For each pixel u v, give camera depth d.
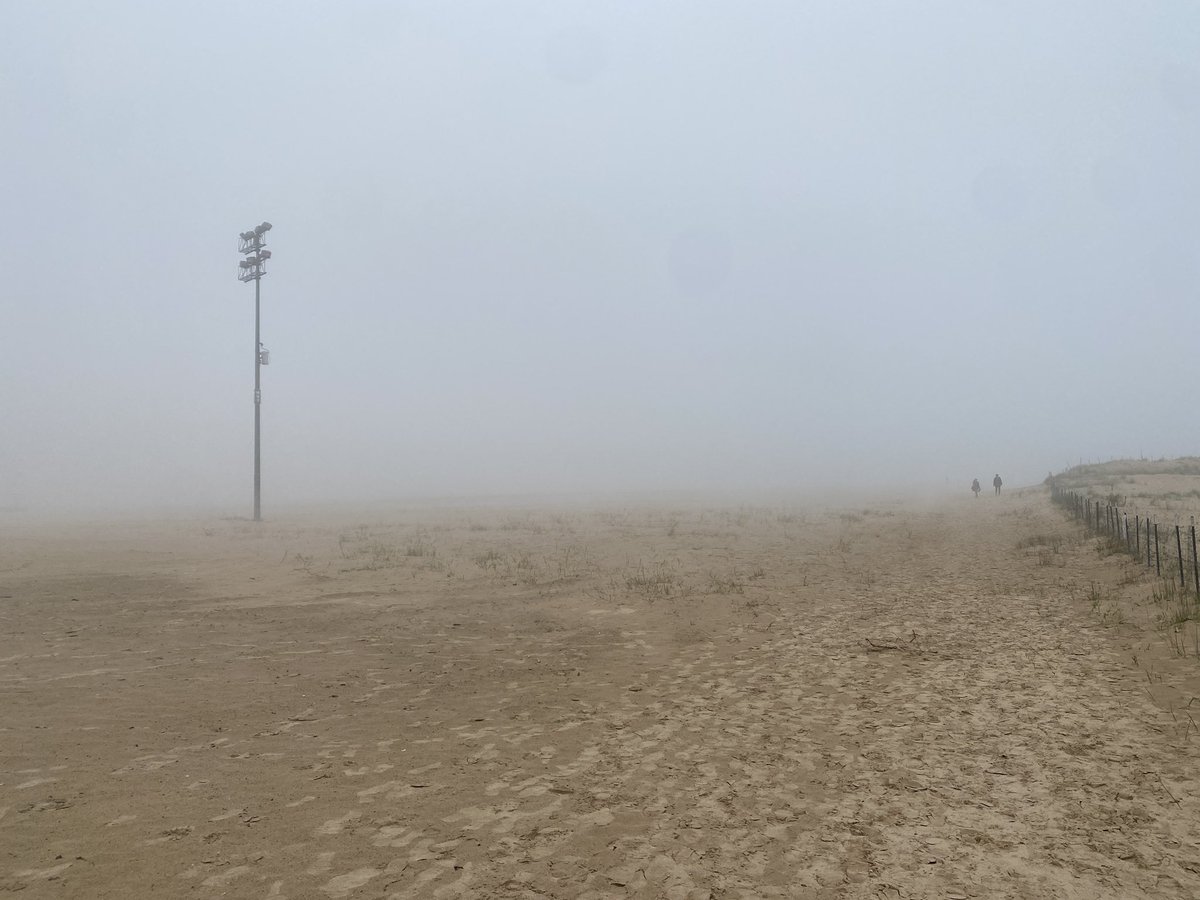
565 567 18.81
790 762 6.23
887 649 10.20
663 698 8.27
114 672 9.23
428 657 10.19
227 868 4.44
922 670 9.08
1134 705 7.26
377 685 8.80
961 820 5.04
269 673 9.30
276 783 5.81
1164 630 9.84
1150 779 5.57
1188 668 8.19
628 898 4.12
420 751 6.59
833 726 7.15
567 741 6.86
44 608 13.51
